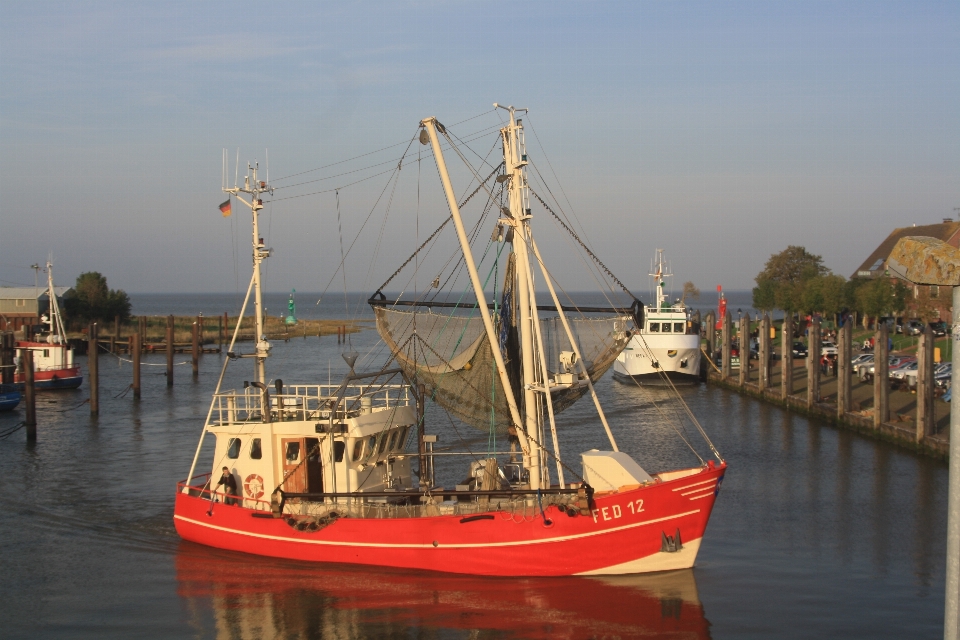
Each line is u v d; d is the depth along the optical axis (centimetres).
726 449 4356
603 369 2689
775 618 2133
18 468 4056
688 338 7462
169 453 4441
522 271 2391
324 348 11606
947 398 4859
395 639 2042
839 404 5000
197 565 2581
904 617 2141
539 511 2308
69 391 7262
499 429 2845
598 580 2303
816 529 2911
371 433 2644
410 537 2412
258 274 2895
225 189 2870
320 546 2522
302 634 2081
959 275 793
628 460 2403
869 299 8806
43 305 11438
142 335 11431
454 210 2367
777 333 10638
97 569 2566
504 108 2383
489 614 2148
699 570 2486
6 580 2480
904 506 3195
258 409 2947
